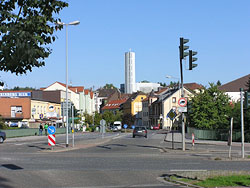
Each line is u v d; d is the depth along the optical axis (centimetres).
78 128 9331
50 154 2358
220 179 1166
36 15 638
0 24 608
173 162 1823
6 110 7500
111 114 12119
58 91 9956
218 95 5647
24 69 648
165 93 11812
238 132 4097
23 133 5609
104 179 1260
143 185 1137
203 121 5566
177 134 6469
